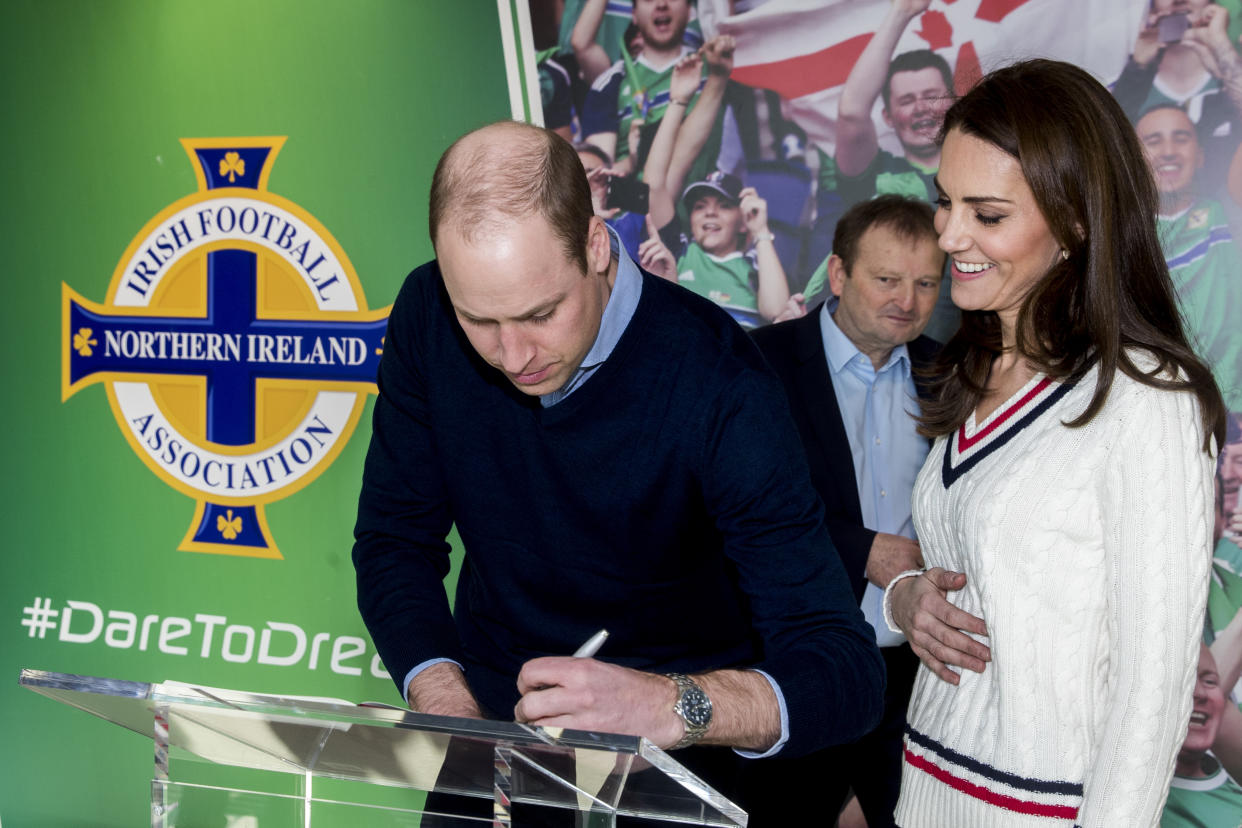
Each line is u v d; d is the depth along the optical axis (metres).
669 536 1.27
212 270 2.74
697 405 1.19
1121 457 1.15
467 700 1.18
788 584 1.17
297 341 2.69
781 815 2.12
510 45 2.51
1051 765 1.19
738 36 2.36
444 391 1.32
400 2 2.57
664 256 2.44
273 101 2.67
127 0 2.75
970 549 1.26
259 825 0.91
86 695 0.87
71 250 2.84
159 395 2.80
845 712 1.08
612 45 2.44
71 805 2.90
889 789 2.11
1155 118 2.12
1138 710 1.12
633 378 1.21
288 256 2.69
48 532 2.90
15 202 2.87
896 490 2.16
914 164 2.27
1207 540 1.14
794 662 1.09
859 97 2.29
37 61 2.83
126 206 2.80
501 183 0.95
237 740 0.87
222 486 2.77
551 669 0.92
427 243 2.60
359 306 2.64
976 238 1.23
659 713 0.94
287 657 2.74
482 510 1.35
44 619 2.91
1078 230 1.19
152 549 2.83
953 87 2.23
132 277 2.80
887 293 2.06
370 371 2.64
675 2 2.39
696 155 2.41
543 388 1.09
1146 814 1.12
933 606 1.31
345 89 2.62
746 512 1.20
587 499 1.27
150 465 2.82
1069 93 1.18
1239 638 2.09
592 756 0.73
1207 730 2.11
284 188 2.68
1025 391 1.27
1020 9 2.18
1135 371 1.15
